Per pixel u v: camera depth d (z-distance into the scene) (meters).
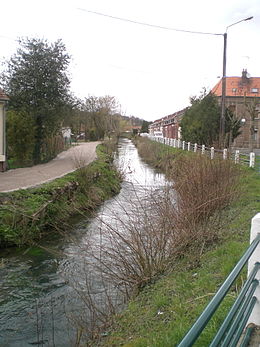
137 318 4.57
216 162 9.80
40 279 7.27
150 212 7.00
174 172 9.81
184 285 5.13
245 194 10.91
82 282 6.66
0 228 9.25
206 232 7.11
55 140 25.47
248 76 42.09
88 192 14.09
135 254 6.03
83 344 4.61
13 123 19.72
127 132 79.94
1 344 5.11
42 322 5.59
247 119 37.62
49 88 20.88
